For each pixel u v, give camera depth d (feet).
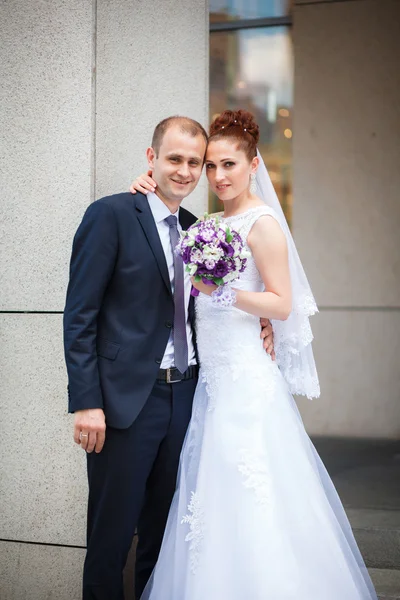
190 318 9.00
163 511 9.04
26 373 10.44
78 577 10.30
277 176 20.39
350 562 8.39
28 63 10.33
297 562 7.61
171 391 8.75
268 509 7.70
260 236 8.30
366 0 19.43
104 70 10.46
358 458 17.40
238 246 7.68
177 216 9.04
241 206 8.80
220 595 7.52
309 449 8.71
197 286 8.07
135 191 8.81
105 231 8.36
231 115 8.61
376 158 19.84
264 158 20.38
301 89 20.02
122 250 8.48
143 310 8.55
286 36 19.92
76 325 8.32
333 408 20.38
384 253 19.95
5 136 10.43
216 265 7.54
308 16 19.77
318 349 20.40
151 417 8.64
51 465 10.38
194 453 8.47
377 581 10.84
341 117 19.93
